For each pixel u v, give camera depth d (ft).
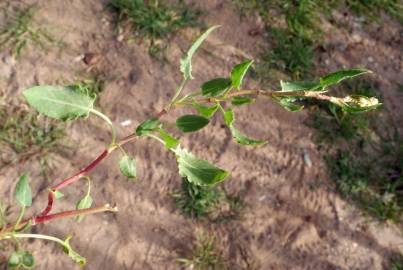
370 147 9.71
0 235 3.83
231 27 9.81
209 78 9.32
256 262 8.46
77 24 8.94
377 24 10.80
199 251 8.29
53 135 8.16
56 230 7.69
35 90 3.52
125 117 8.61
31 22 8.67
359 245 9.07
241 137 3.51
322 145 9.46
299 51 9.91
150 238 8.14
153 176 8.43
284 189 9.02
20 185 4.01
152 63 9.09
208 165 3.61
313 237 8.87
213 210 8.57
